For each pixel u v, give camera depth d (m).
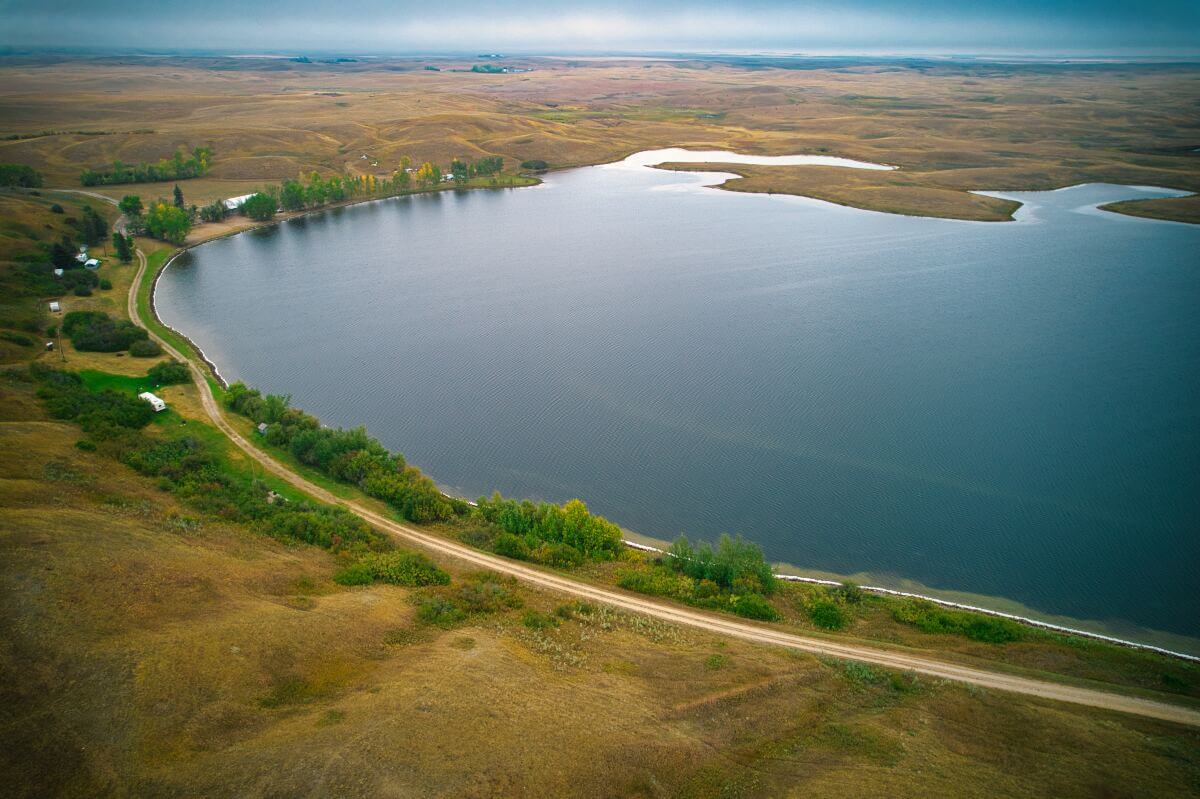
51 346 125.12
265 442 102.50
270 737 46.19
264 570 67.12
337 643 57.06
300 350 147.00
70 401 98.88
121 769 42.78
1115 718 58.41
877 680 61.56
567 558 80.31
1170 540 91.44
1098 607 80.44
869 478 104.88
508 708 51.09
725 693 57.34
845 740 53.59
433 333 156.25
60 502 70.75
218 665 51.19
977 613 78.19
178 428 103.38
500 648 59.97
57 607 53.28
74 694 46.91
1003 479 104.19
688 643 65.38
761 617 71.44
